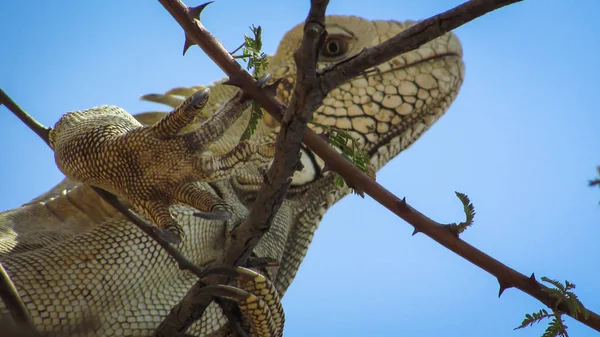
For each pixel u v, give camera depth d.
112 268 9.61
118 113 9.26
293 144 6.29
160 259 9.88
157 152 7.63
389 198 7.56
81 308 9.35
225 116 7.52
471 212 7.41
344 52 12.00
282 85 12.08
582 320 7.43
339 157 7.60
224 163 7.47
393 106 11.71
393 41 6.14
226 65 7.31
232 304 8.37
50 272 9.42
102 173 8.02
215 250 10.30
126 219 9.97
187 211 9.99
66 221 10.91
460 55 12.05
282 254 11.22
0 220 10.89
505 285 7.51
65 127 8.84
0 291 6.55
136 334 9.60
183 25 7.31
